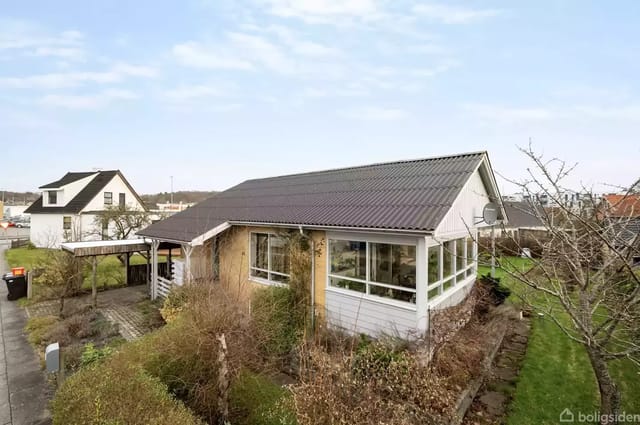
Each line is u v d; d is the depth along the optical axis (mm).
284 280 9727
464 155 9766
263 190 14453
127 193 32000
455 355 6398
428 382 5008
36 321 9562
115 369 4562
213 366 5348
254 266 10820
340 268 8266
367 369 5387
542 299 10281
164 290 11750
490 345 7340
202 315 5340
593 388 6047
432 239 6973
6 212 71250
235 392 5734
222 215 12016
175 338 5547
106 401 3688
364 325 7645
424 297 6641
